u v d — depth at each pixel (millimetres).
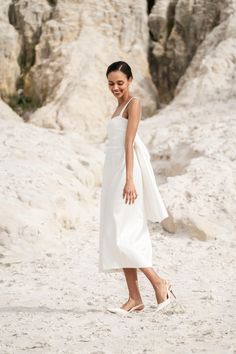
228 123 10711
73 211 8250
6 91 15047
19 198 7895
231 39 13883
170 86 15062
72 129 13055
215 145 9672
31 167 8766
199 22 14758
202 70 13422
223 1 14633
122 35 15031
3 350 3949
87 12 15164
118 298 5445
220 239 7625
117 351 3881
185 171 9219
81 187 9031
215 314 4887
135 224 4852
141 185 4906
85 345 4039
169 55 15016
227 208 8094
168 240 7711
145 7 15352
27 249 7180
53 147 9844
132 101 4918
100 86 13867
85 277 6223
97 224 8414
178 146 10406
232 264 6734
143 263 4785
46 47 14992
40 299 5414
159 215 4930
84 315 4855
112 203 4848
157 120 12320
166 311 4902
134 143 4930
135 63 14695
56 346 4023
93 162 9953
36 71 14844
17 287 5863
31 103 14844
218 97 12758
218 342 4090
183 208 8086
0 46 15195
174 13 15211
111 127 4977
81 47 14484
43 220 7645
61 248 7344
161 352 3857
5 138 9766
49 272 6426
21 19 15531
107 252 4816
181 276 6273
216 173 8828
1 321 4703
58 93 13797
